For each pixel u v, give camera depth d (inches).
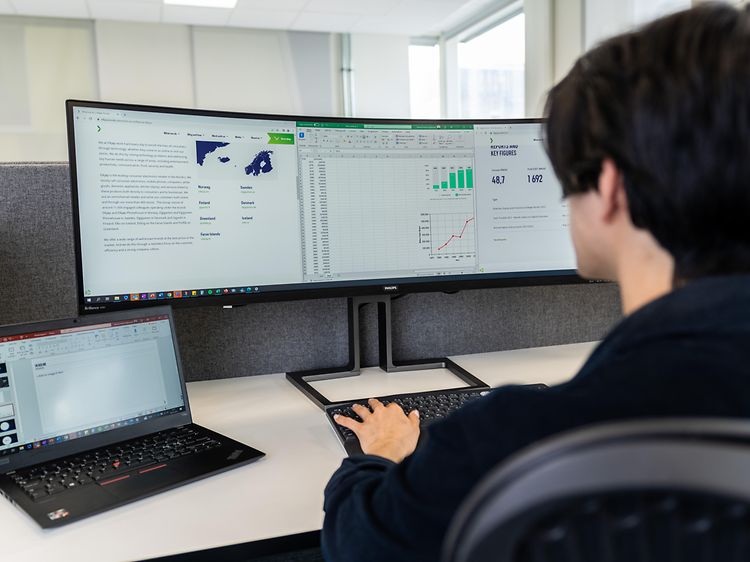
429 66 215.0
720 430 8.4
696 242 13.3
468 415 14.5
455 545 9.8
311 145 40.1
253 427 35.1
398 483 15.2
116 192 36.1
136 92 182.9
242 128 38.5
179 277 37.9
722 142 12.3
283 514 25.4
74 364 31.2
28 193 39.1
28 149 175.3
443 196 42.8
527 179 44.1
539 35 153.0
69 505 25.7
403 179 42.0
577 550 9.2
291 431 34.4
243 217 39.0
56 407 30.3
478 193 43.4
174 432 33.2
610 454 8.5
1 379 28.9
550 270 45.1
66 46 175.3
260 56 191.8
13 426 28.9
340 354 47.3
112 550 23.0
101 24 177.0
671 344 12.6
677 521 8.7
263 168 39.2
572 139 15.0
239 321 44.8
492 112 189.0
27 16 171.3
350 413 34.8
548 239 44.8
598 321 53.2
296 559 42.6
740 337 12.1
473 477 13.5
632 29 14.9
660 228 13.7
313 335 46.5
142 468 29.0
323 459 30.6
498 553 9.3
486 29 193.0
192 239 38.0
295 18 177.8
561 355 49.1
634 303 15.0
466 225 43.4
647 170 13.2
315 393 39.8
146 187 36.7
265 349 45.6
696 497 8.3
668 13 14.4
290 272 40.4
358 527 16.3
